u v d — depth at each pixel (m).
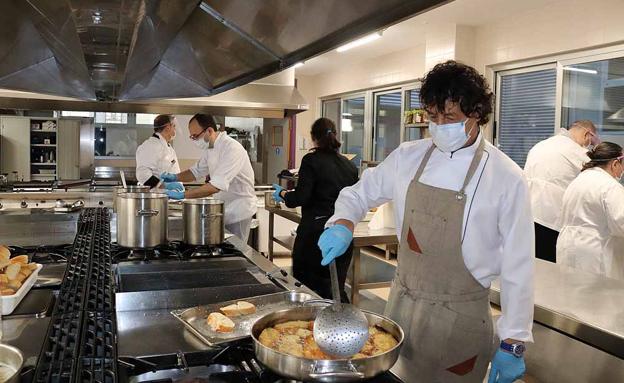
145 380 0.99
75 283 1.45
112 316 1.16
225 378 1.01
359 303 3.64
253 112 4.86
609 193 3.10
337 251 1.47
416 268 1.49
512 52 4.87
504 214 1.37
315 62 7.57
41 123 7.21
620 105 4.04
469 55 5.28
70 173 7.12
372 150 7.51
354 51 6.66
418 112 6.02
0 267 1.49
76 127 7.06
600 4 4.03
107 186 5.16
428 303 1.46
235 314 1.34
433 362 1.45
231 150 3.28
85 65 2.52
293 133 8.55
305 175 3.00
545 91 4.74
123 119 7.18
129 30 1.93
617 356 1.59
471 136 1.44
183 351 1.11
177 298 1.45
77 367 0.89
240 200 3.45
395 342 1.14
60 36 2.00
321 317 1.09
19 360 0.94
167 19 1.84
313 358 0.97
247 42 2.10
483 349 1.46
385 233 3.23
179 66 2.94
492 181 1.39
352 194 1.66
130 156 7.28
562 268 2.40
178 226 2.67
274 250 5.70
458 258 1.41
